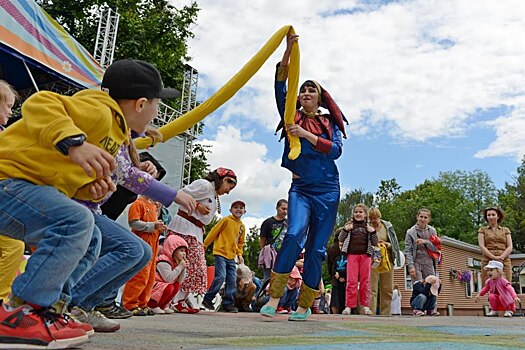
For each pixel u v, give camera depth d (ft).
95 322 9.04
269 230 28.02
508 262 28.37
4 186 6.17
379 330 11.52
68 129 5.95
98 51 42.70
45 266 6.00
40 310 6.03
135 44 70.90
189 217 19.15
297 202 14.97
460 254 92.84
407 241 27.71
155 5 78.33
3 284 11.21
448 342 8.37
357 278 24.34
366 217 25.05
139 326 10.79
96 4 70.44
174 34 76.79
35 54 22.58
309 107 15.56
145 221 16.60
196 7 79.15
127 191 12.53
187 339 8.02
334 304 27.32
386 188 230.27
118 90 7.66
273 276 15.08
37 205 6.13
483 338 9.64
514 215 166.09
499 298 27.53
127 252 8.79
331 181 15.24
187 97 54.70
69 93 30.50
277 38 13.12
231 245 23.66
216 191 19.79
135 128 8.00
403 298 82.58
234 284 24.04
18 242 11.39
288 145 15.31
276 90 15.38
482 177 192.54
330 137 15.17
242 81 11.96
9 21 21.38
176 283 18.39
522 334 11.03
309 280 14.98
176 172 40.65
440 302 86.12
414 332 11.14
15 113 30.83
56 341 5.96
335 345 7.36
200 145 82.17
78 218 6.20
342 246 24.67
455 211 170.30
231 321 13.48
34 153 6.24
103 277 8.66
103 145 6.77
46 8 69.72
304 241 14.90
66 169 6.31
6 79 29.35
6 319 5.74
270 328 11.20
